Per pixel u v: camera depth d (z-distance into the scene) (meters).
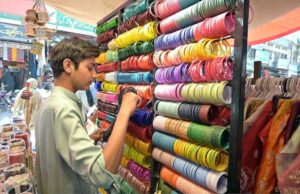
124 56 1.62
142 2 1.39
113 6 2.57
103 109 2.02
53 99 1.00
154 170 1.34
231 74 0.90
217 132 0.91
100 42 2.05
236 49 0.85
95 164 0.89
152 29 1.32
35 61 3.71
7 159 1.04
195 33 1.02
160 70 1.26
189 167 1.06
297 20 2.52
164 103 1.23
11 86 3.72
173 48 1.20
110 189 1.04
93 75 1.09
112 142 0.96
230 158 0.87
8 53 3.64
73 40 1.06
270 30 2.77
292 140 0.93
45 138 1.00
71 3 2.53
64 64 1.02
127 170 1.59
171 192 1.22
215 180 0.92
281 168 0.92
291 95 1.19
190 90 1.04
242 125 0.85
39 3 2.09
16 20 3.30
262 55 3.42
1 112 3.48
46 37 2.19
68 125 0.94
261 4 2.04
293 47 3.77
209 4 0.95
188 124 1.06
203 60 1.00
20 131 1.54
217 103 0.94
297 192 0.89
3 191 0.83
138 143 1.40
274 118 1.00
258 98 1.22
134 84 1.56
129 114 1.05
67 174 1.01
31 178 0.97
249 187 0.98
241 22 0.83
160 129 1.26
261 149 1.00
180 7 1.13
